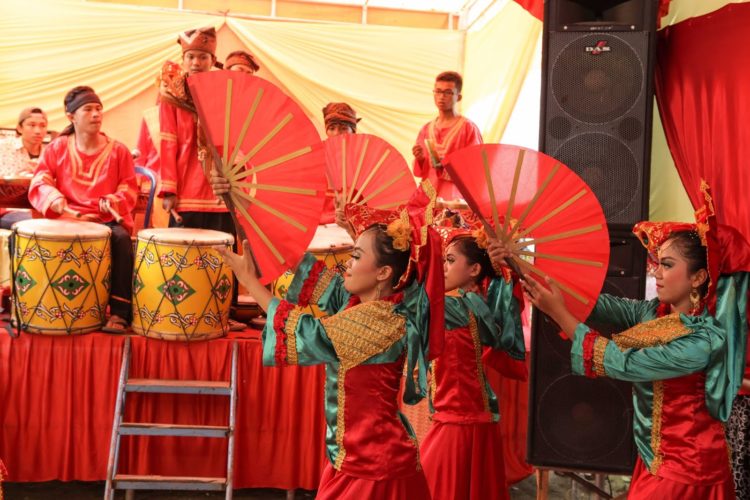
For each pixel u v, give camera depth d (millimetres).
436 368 3205
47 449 4156
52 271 4031
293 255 2424
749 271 2537
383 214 2621
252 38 8406
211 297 4137
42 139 6051
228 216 4688
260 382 4266
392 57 8539
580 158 3418
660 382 2520
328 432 2549
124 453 4191
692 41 3861
